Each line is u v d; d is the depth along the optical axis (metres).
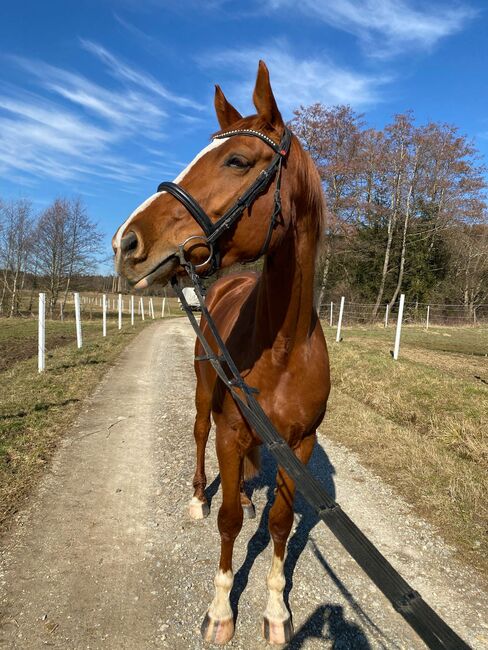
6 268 30.89
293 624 2.25
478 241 29.38
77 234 30.48
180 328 20.67
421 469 3.94
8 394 6.29
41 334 7.95
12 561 2.65
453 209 27.34
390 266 28.59
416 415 5.59
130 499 3.48
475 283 29.03
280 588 2.25
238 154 1.64
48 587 2.45
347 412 5.59
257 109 1.72
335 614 2.34
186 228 1.60
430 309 26.62
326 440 4.72
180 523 3.15
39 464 3.96
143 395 6.84
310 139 24.14
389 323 22.94
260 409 1.62
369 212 28.06
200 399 3.26
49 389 6.72
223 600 2.21
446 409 5.66
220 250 1.66
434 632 0.95
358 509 3.35
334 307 24.39
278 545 2.24
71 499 3.43
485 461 4.13
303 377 2.03
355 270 28.81
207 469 4.09
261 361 2.01
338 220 24.53
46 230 29.80
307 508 3.41
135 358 10.62
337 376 7.73
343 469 4.04
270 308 1.95
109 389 7.14
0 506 3.23
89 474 3.89
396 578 1.04
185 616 2.29
